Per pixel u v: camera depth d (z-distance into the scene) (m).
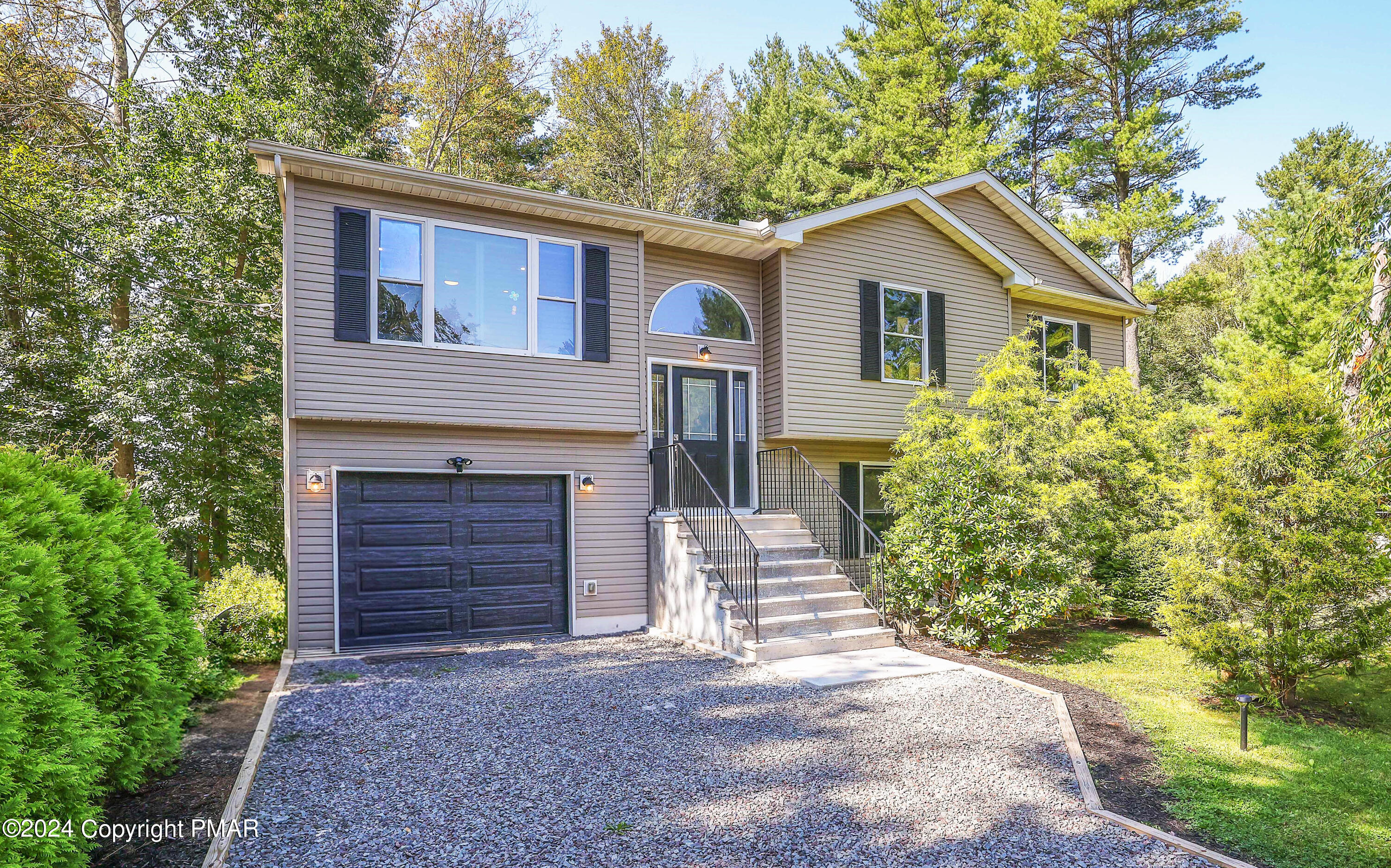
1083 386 12.14
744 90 30.28
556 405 9.58
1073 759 5.31
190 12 15.99
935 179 21.84
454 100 22.56
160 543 5.37
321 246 8.42
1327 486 6.64
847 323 11.80
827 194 25.27
